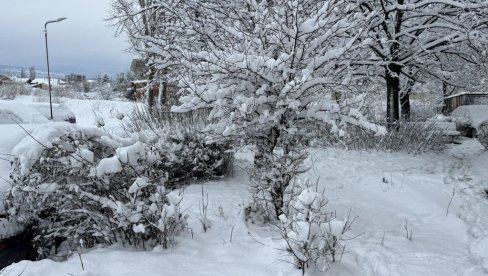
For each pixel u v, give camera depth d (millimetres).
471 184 7863
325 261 3631
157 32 8930
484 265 4055
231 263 3822
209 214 5285
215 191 6516
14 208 4645
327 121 4816
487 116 19203
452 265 3996
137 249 4391
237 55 4832
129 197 4438
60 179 4633
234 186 6953
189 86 4895
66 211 4328
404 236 5008
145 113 9570
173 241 4305
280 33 5078
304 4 5375
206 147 7141
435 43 11797
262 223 5020
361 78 11227
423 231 5355
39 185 4539
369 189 7633
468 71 14312
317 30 5125
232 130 4875
